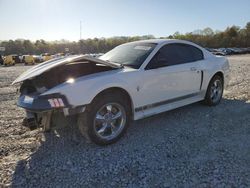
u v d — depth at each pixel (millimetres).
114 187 2951
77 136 4312
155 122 4949
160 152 3744
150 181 3045
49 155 3705
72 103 3531
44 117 3666
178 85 4953
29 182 3059
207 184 2953
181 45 5289
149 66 4496
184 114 5367
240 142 4008
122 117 4098
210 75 5637
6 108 6035
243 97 6668
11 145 4020
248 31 82062
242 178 3037
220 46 80688
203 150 3771
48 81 3762
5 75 14078
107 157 3625
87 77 3836
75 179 3113
